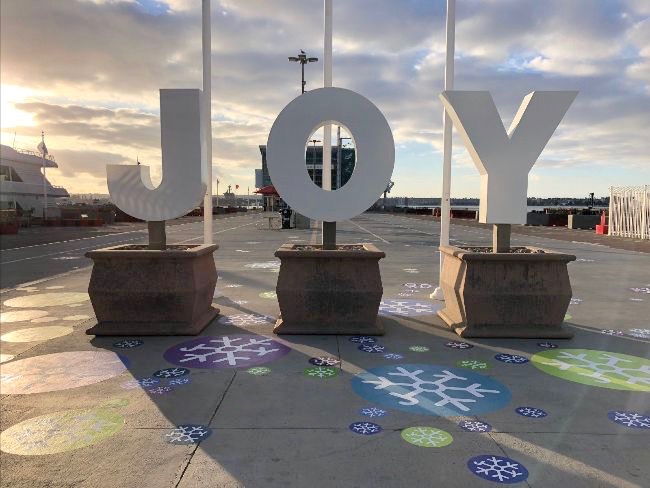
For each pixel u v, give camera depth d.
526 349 5.18
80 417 3.49
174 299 5.61
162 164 6.02
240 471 2.79
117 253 5.63
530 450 3.04
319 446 3.08
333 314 5.74
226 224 33.00
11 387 4.06
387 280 9.82
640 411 3.63
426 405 3.72
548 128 5.75
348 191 6.00
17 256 13.89
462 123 5.77
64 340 5.43
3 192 43.66
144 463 2.87
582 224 31.03
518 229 30.42
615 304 7.54
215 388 4.04
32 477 2.73
